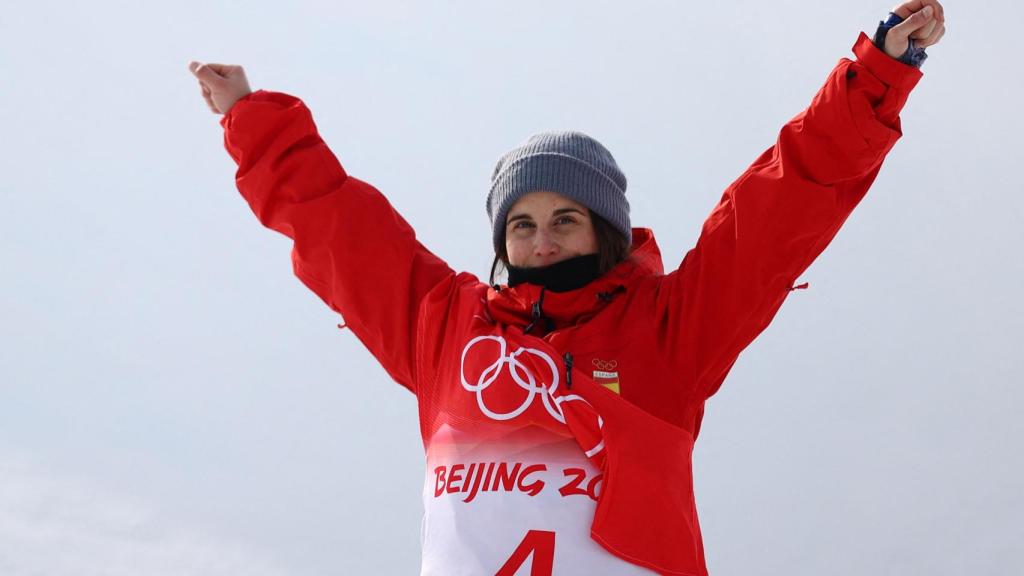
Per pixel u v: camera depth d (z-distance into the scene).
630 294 5.41
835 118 5.12
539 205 5.54
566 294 5.37
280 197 5.82
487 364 5.16
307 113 5.85
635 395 5.09
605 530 4.79
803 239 5.20
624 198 5.71
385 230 5.77
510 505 4.88
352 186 5.86
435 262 5.85
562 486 4.88
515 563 4.79
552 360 5.08
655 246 5.80
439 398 5.28
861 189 5.31
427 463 5.23
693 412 5.20
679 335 5.21
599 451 4.89
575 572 4.74
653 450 4.91
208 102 5.98
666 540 4.82
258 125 5.76
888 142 5.17
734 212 5.23
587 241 5.52
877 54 5.11
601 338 5.23
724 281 5.21
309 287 6.01
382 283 5.73
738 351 5.32
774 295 5.27
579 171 5.50
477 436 5.05
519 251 5.55
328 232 5.75
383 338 5.72
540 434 4.98
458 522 4.94
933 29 5.12
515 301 5.45
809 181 5.16
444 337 5.43
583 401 4.94
